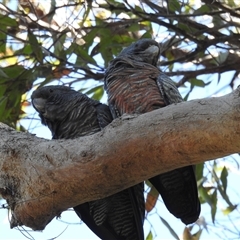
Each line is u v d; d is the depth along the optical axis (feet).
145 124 25.30
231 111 23.41
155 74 36.88
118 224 35.81
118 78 36.88
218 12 43.19
